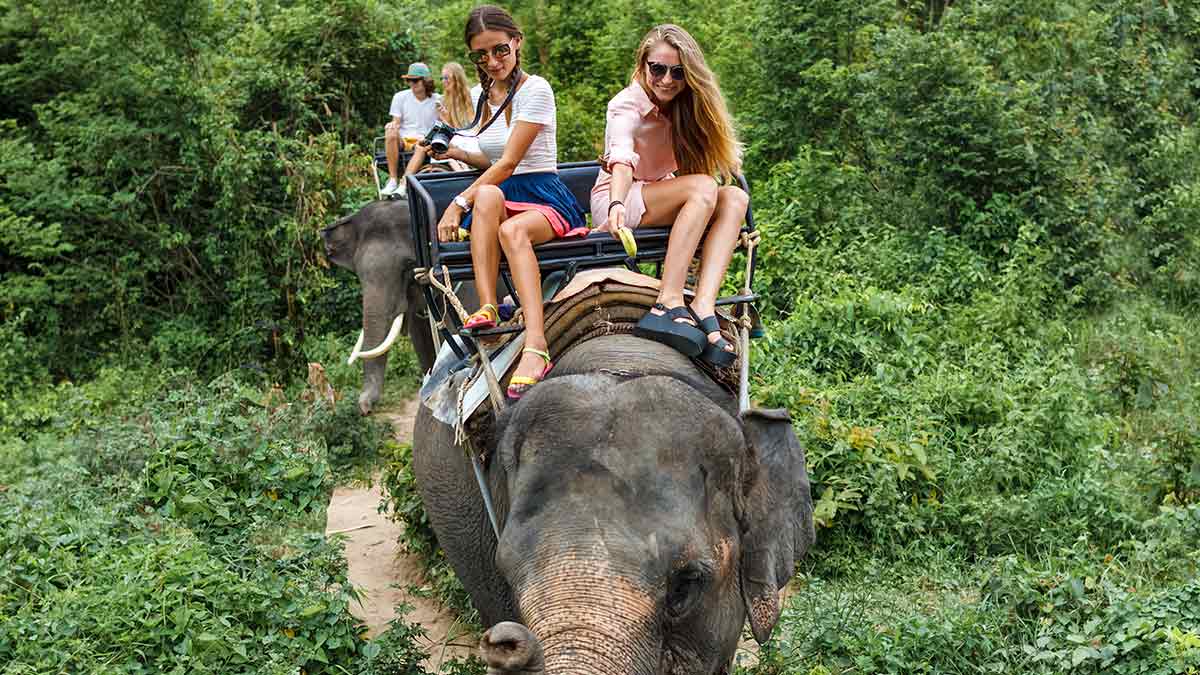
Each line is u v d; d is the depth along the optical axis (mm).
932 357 8312
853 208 10594
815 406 7121
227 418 7156
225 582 5262
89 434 7609
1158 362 8211
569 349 3627
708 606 3053
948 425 7434
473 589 4500
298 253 11484
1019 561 5758
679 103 3889
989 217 10070
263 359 11633
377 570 6711
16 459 8664
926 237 10195
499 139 4887
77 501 6340
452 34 15953
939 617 5336
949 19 11602
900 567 6238
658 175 4020
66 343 11742
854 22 11742
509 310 3984
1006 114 10234
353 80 12914
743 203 3908
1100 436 7340
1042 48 11297
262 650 5070
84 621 4918
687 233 3736
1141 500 6562
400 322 8500
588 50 15453
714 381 3623
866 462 6609
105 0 11625
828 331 8273
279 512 6488
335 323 11828
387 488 7199
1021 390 7758
